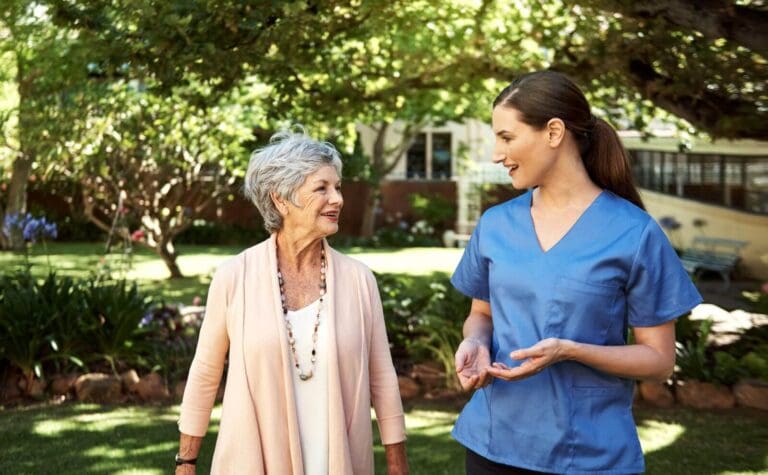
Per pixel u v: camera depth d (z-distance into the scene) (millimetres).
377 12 6570
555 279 2100
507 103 2109
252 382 2260
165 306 7336
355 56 8016
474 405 2289
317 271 2400
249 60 6113
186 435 2379
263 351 2258
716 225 14703
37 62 8875
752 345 6754
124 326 6332
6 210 17344
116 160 11664
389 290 7984
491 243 2256
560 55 7164
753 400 5801
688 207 15258
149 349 6469
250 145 15141
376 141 21672
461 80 7785
